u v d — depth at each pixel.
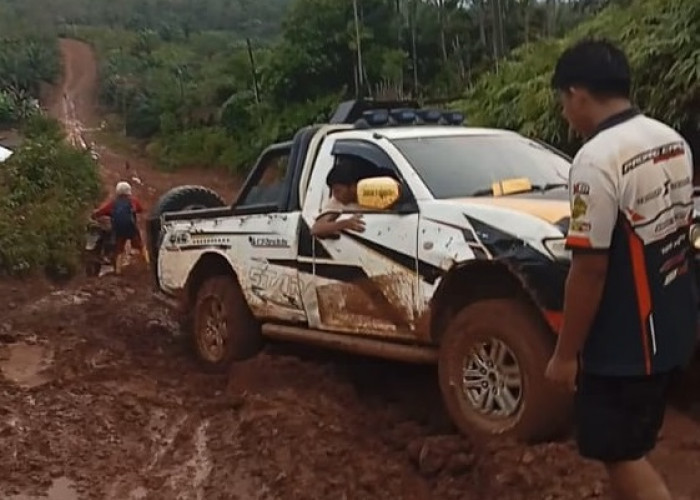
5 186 18.80
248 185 8.14
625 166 3.58
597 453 3.83
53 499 5.81
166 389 7.82
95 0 110.69
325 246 7.01
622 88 3.74
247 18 102.88
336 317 7.02
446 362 6.09
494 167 6.86
